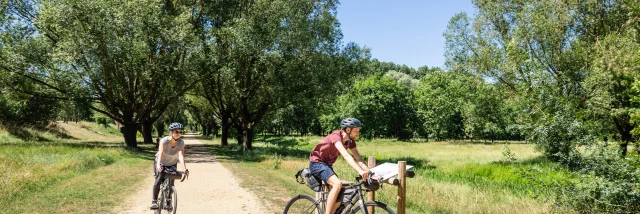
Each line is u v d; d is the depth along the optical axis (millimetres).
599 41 20484
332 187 4762
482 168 21375
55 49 24344
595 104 19891
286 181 13453
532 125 15367
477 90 27953
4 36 25891
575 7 22781
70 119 64062
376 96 74125
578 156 8383
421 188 11125
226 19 32000
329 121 75062
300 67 29531
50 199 8805
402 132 81188
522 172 9570
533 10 24484
